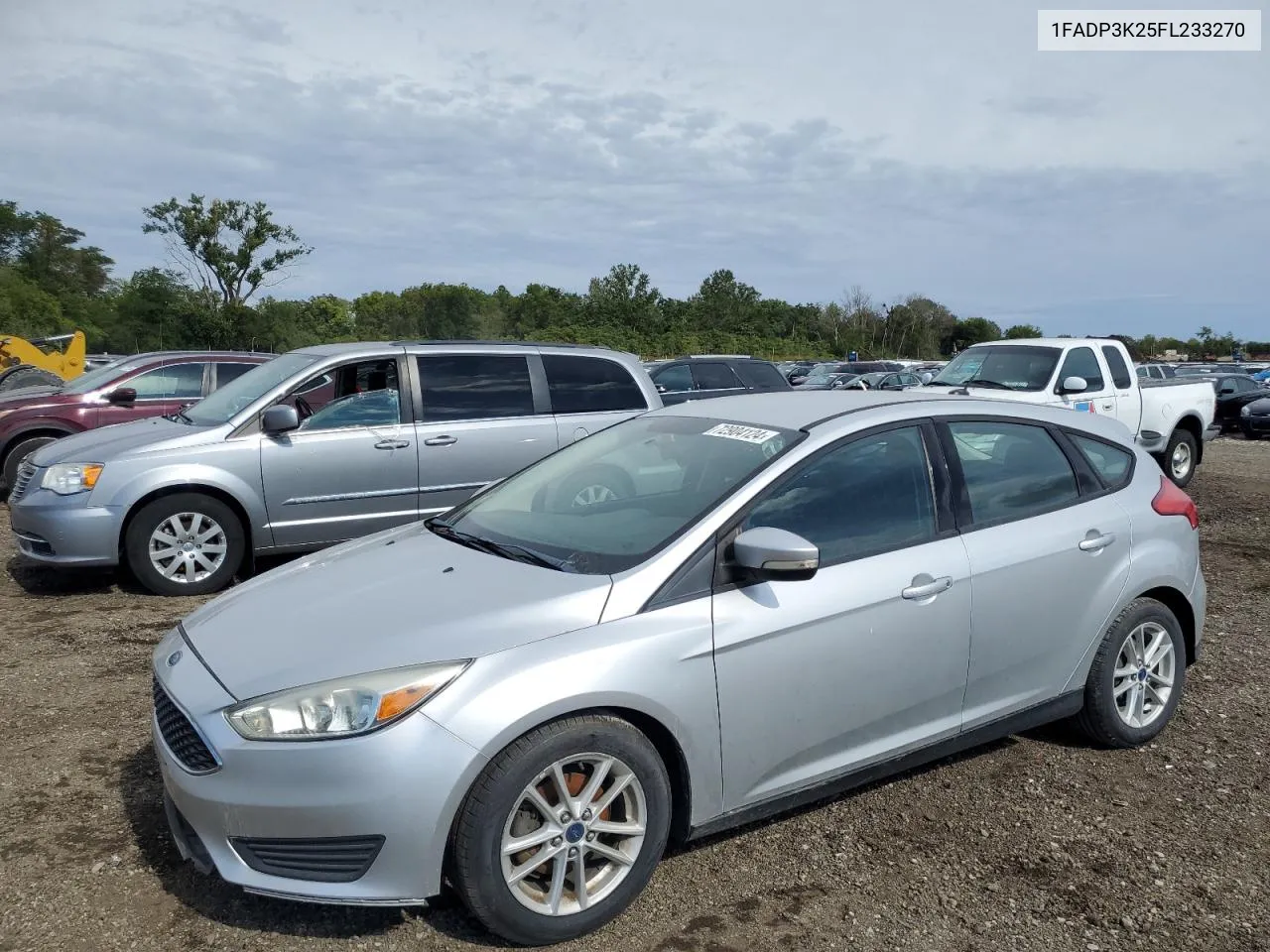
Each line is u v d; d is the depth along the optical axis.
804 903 3.09
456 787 2.68
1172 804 3.77
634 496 3.62
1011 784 3.93
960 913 3.04
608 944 2.87
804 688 3.27
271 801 2.67
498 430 7.44
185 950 2.81
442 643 2.84
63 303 69.81
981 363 11.62
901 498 3.63
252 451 6.78
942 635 3.57
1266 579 7.30
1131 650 4.22
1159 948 2.87
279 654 2.92
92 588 6.99
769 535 3.06
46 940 2.84
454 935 2.90
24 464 7.12
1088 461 4.23
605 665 2.88
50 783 3.85
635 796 2.96
